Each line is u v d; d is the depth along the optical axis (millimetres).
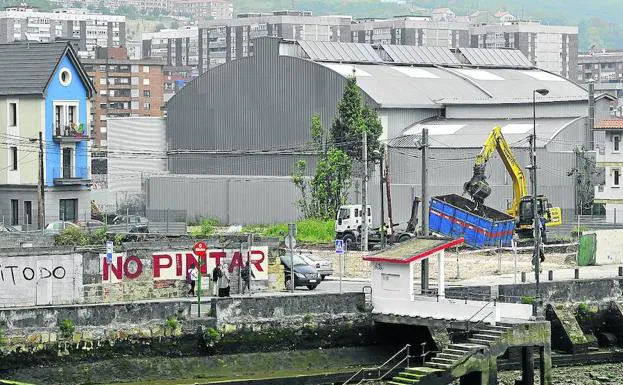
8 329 88625
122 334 92250
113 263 101562
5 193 172625
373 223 188750
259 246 109188
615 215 176625
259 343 96438
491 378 89000
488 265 132625
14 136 171625
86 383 90750
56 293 98438
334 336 98438
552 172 189500
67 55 173250
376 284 99000
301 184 186500
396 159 196125
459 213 151125
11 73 172625
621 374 100750
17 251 100812
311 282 113250
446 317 94000
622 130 182500
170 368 93500
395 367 92312
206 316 95438
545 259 139125
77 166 174625
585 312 109625
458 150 194375
